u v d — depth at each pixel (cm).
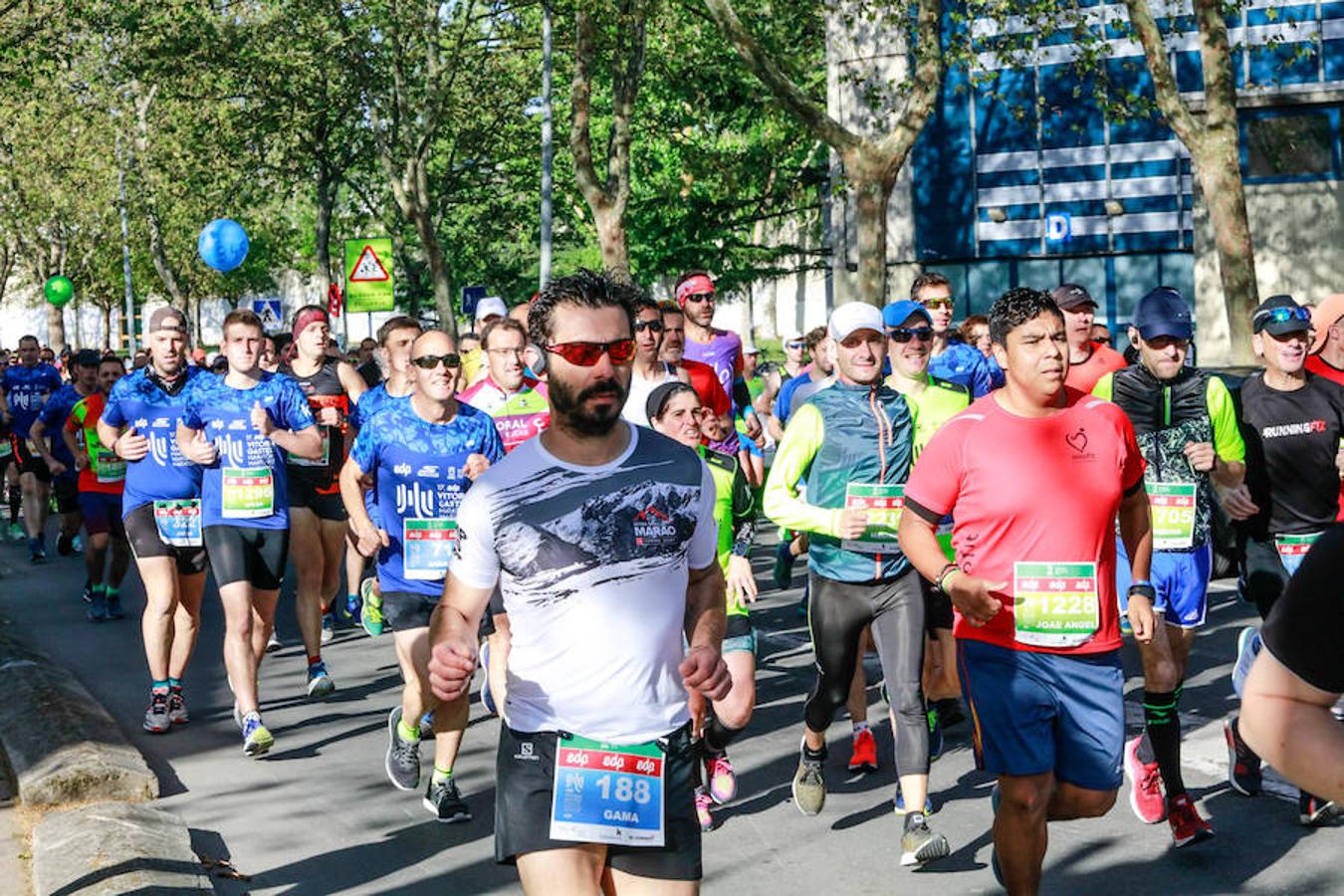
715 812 662
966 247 3134
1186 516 635
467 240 4159
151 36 3038
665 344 812
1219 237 1855
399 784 684
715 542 375
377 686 943
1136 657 932
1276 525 660
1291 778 227
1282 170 2908
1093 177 3044
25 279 6125
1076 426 475
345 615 1197
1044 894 544
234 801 682
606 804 355
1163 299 629
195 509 816
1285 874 559
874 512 609
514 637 364
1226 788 664
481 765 746
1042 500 468
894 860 589
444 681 351
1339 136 2877
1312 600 226
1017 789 471
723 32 1912
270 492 781
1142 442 638
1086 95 3008
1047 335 466
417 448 678
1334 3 2859
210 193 3838
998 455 472
